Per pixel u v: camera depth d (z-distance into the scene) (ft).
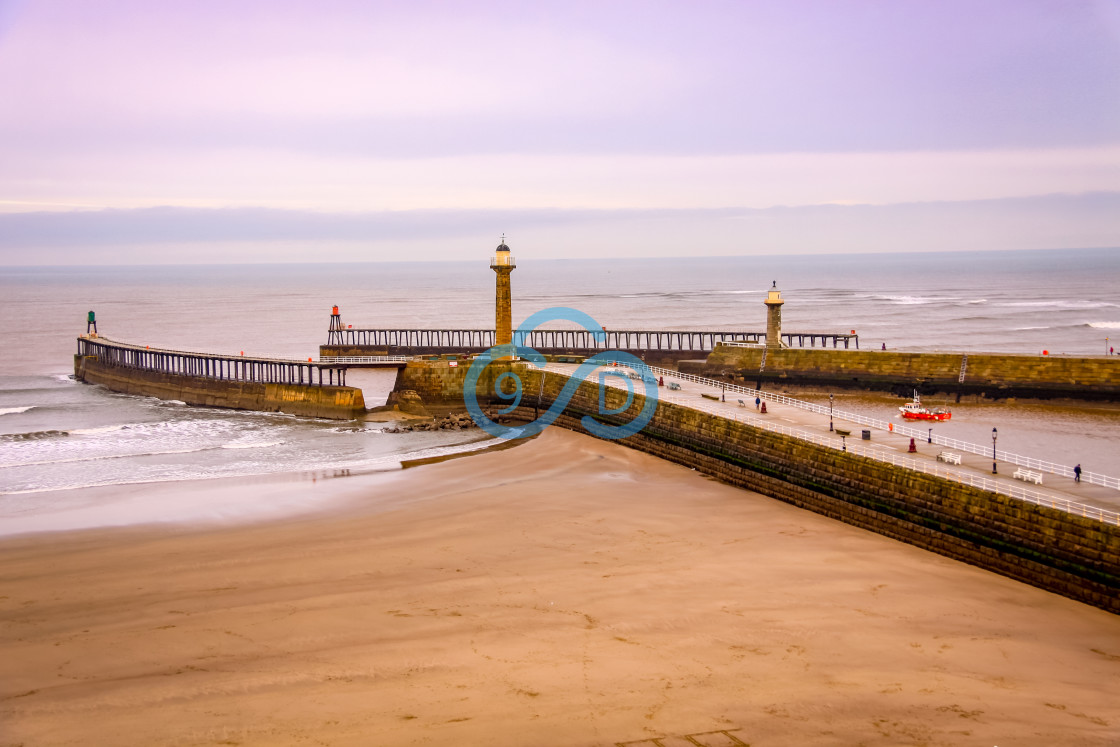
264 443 216.13
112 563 120.57
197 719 76.95
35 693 82.28
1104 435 204.54
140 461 193.88
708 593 106.42
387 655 89.56
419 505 150.92
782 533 131.03
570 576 113.09
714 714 77.15
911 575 111.65
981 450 140.26
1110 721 75.66
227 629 96.78
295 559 121.60
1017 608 100.63
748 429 160.97
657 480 167.53
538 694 80.89
